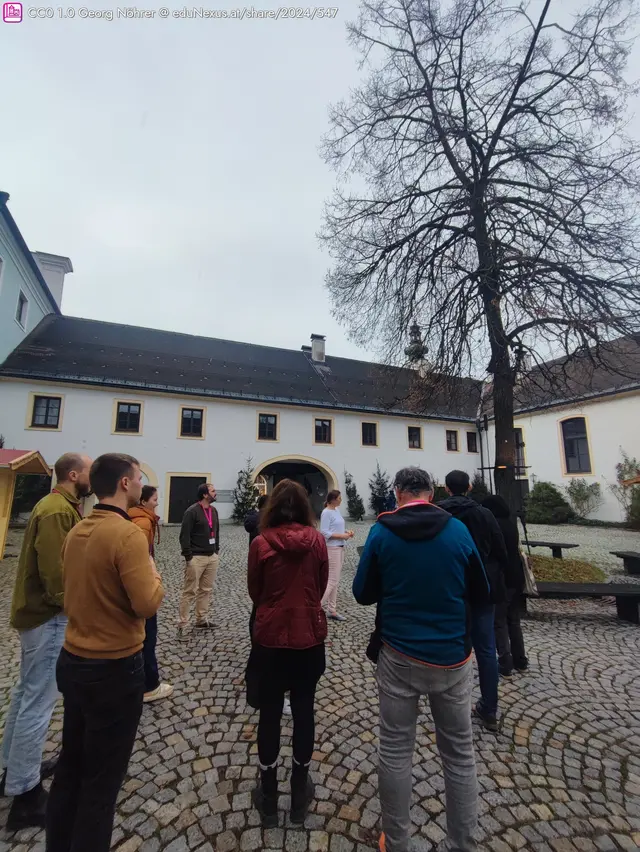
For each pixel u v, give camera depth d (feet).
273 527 7.54
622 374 22.50
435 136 25.66
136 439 61.26
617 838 6.51
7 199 47.16
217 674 12.23
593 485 62.59
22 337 62.34
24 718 6.83
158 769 8.07
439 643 5.84
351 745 8.91
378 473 76.84
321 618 7.28
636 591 17.10
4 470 29.07
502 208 22.88
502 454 24.44
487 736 9.25
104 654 5.45
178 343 80.53
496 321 23.98
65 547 5.92
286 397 72.79
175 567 28.19
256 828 6.65
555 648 14.48
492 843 6.38
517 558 12.23
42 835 6.48
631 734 9.35
